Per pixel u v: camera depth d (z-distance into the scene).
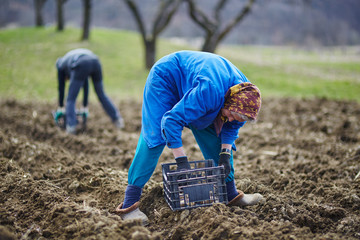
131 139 7.33
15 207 3.87
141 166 3.46
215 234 3.19
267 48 42.47
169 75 3.35
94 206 4.04
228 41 52.72
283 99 11.70
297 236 3.21
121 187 4.47
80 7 64.69
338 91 15.36
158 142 3.30
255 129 8.35
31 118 8.66
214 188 3.62
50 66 18.78
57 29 28.16
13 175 4.52
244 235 3.15
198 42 37.19
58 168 5.17
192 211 3.57
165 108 3.31
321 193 4.32
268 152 6.50
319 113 9.45
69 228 3.32
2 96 12.74
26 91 13.99
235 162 6.01
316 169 5.15
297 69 22.06
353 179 4.87
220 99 3.07
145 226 3.64
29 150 5.70
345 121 8.11
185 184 3.49
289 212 3.70
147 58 18.78
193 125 3.36
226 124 3.51
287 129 8.26
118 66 19.31
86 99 7.73
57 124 7.80
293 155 6.15
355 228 3.50
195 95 2.98
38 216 3.69
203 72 3.09
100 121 9.00
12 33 27.02
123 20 48.44
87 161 5.65
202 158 5.96
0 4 58.66
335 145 6.47
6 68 17.97
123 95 13.86
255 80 17.61
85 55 7.11
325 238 3.19
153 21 18.41
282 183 4.73
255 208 3.88
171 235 3.45
